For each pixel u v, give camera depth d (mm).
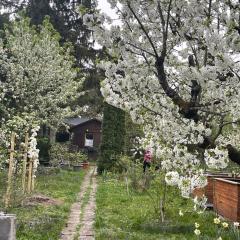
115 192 17094
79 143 42875
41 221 10289
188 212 11000
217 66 5781
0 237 6492
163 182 11211
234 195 10266
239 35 5746
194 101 6383
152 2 6254
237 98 6285
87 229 10359
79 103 40031
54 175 22000
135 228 10289
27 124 14031
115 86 6613
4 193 12477
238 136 7930
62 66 24828
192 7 6453
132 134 26250
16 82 21672
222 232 9109
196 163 6562
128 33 6480
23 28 23375
